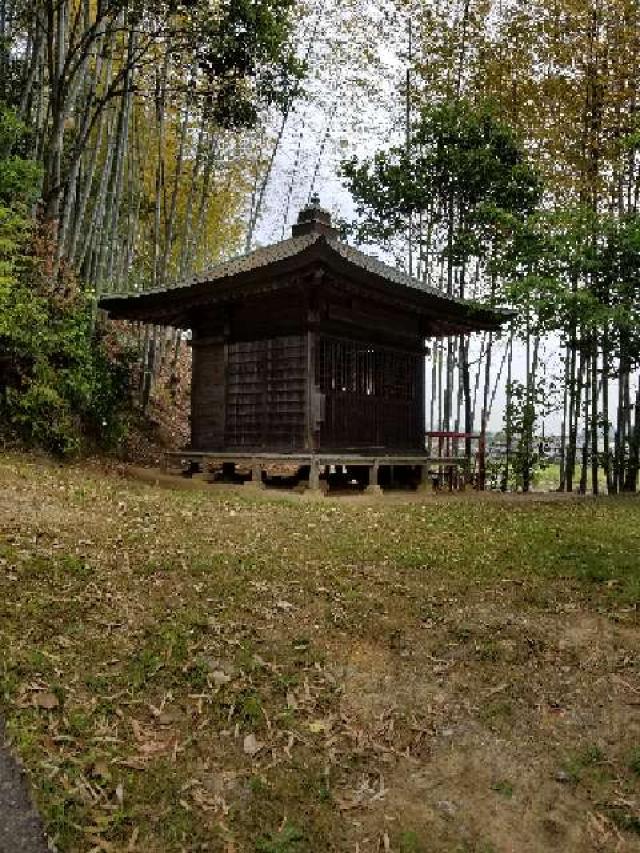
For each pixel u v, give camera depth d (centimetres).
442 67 1680
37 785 273
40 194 1191
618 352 1109
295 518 790
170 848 255
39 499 727
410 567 561
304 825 272
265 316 1227
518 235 1039
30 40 1419
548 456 1534
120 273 2102
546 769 312
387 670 385
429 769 311
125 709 330
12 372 1105
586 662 395
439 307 1213
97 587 458
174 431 1775
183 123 1691
